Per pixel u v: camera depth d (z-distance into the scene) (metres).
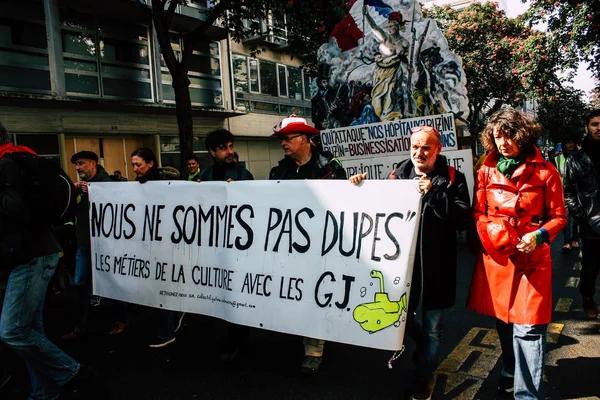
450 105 4.80
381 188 2.71
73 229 5.61
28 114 11.77
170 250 3.53
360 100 5.35
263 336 4.14
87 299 4.27
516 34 19.70
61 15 12.32
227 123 17.84
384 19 5.12
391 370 3.32
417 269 2.74
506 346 2.79
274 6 10.40
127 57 13.95
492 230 2.44
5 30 11.18
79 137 13.12
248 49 18.66
